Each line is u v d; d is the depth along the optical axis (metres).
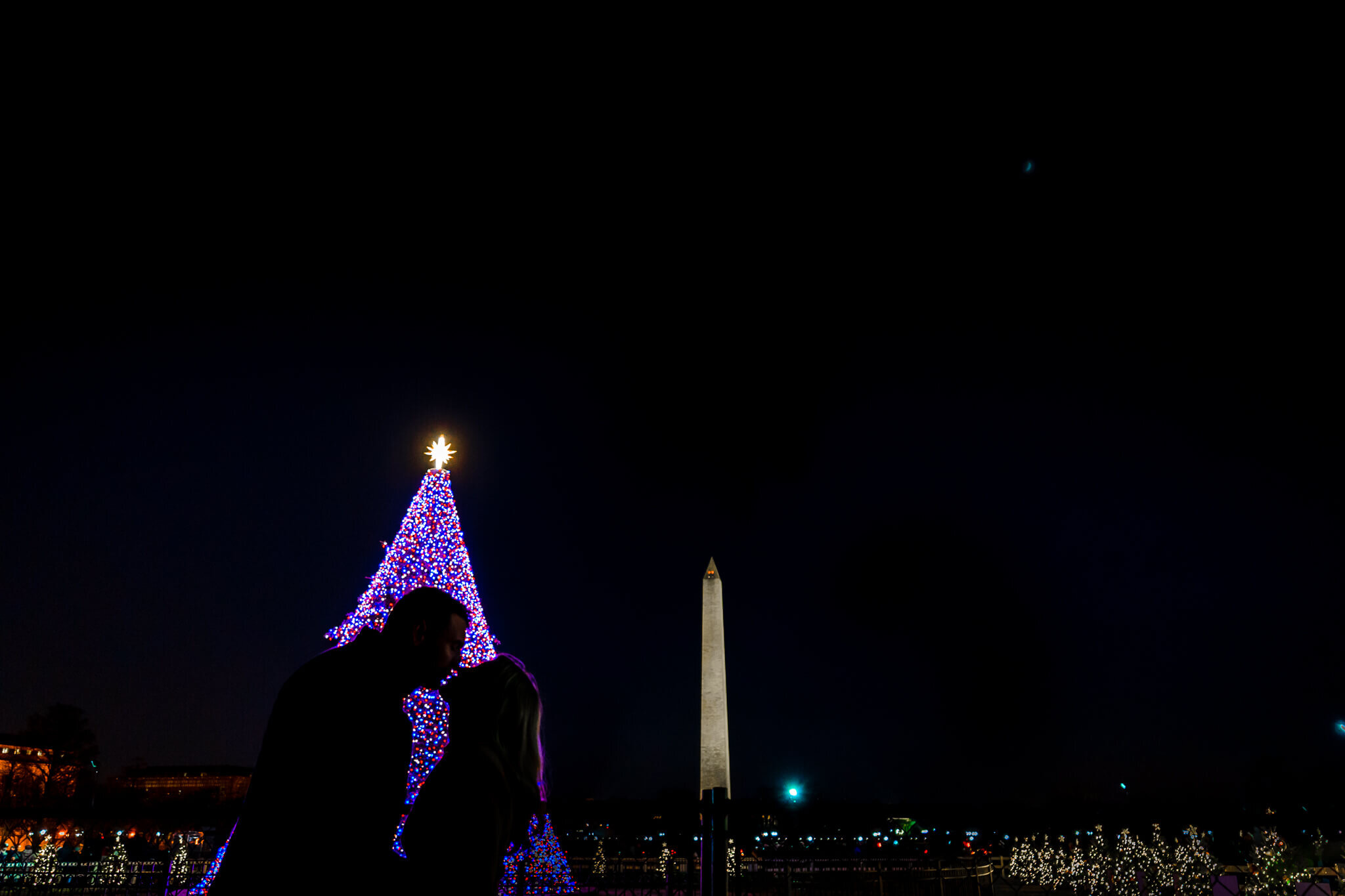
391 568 12.05
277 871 2.32
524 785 2.64
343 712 2.53
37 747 68.19
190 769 97.00
